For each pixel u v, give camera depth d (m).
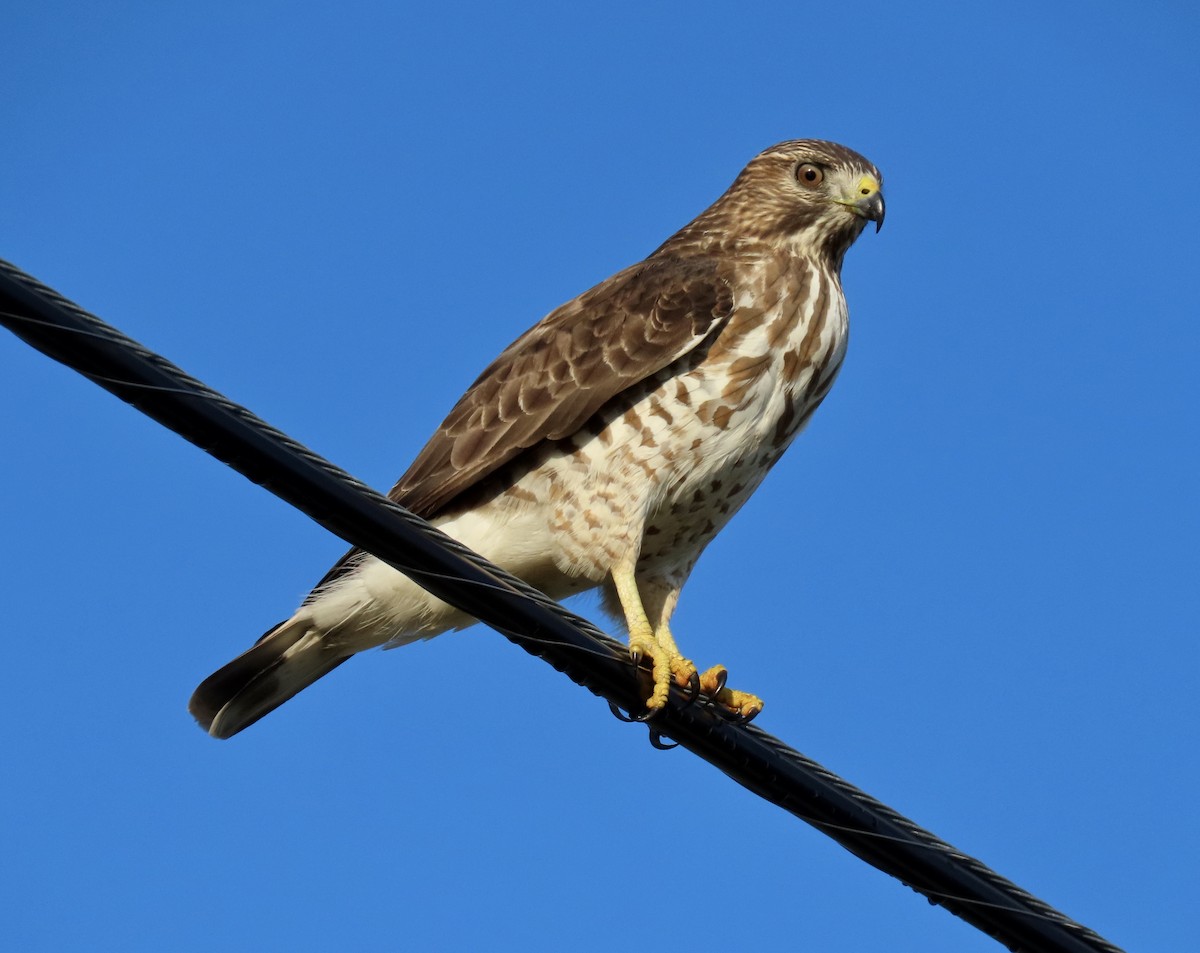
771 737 9.90
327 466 8.62
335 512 8.69
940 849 9.73
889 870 9.76
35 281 7.74
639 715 10.12
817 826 9.82
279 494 8.59
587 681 9.77
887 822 9.75
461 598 9.17
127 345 8.01
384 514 8.80
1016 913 9.73
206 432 8.27
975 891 9.73
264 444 8.43
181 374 8.19
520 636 9.41
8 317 7.70
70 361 7.91
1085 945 9.78
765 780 9.85
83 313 7.87
